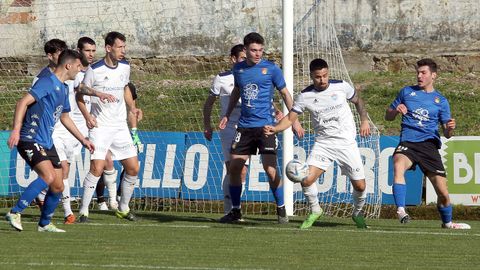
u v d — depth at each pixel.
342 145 31.08
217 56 60.12
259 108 32.25
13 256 23.27
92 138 33.06
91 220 33.94
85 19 61.22
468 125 51.81
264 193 41.22
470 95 55.88
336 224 34.00
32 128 27.73
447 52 61.81
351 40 62.59
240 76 31.97
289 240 27.55
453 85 57.84
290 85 38.47
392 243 27.22
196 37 60.44
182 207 41.94
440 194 32.81
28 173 42.28
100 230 29.80
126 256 23.55
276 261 23.02
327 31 46.38
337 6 62.59
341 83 31.11
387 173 41.47
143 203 42.25
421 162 32.69
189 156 42.28
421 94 32.66
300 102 31.00
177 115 50.94
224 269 21.50
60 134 33.88
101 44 61.38
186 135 42.44
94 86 32.88
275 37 59.50
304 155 41.50
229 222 33.78
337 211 40.59
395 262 23.23
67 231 29.28
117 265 21.95
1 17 60.38
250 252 24.64
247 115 32.41
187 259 23.16
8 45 60.19
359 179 31.30
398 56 62.25
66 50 28.14
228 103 35.16
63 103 28.23
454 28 61.72
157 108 51.72
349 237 28.66
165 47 60.53
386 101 55.38
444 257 24.34
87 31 61.31
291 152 38.66
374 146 41.28
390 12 62.25
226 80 35.12
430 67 32.59
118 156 33.50
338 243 26.97
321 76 30.59
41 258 22.98
